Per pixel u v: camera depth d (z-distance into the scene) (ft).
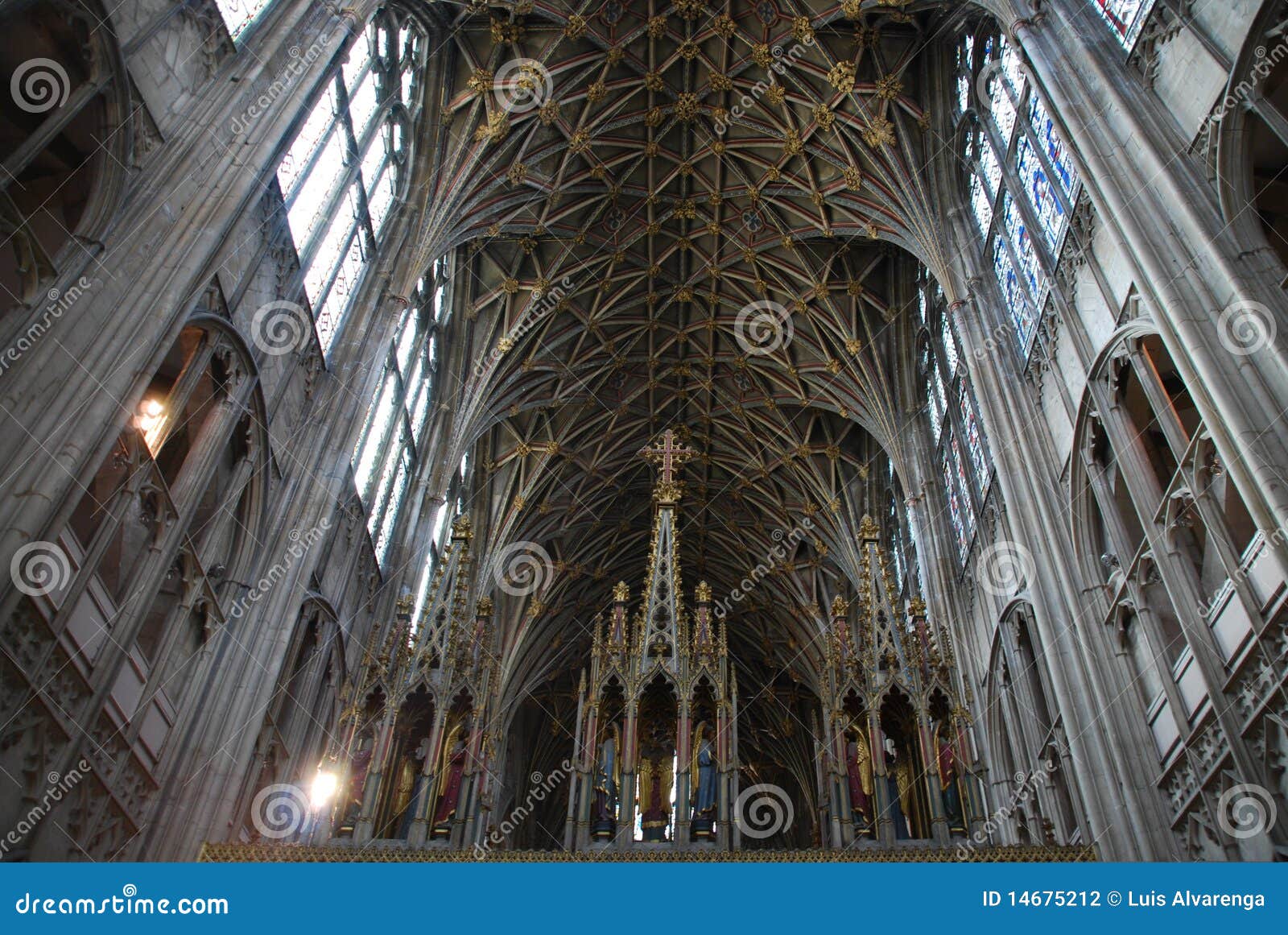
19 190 40.63
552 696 137.80
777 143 90.53
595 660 51.90
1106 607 52.90
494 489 113.60
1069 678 52.49
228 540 54.90
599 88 87.35
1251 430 35.35
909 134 80.74
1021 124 64.95
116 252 40.45
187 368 48.47
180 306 40.91
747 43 85.35
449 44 81.41
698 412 117.50
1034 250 61.46
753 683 140.46
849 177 85.25
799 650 127.85
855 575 108.78
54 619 38.32
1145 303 41.65
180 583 50.19
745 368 110.73
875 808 46.34
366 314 70.38
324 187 64.69
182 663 50.55
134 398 38.24
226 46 49.19
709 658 51.39
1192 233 40.42
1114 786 48.26
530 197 90.89
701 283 105.50
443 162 80.53
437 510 90.48
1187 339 38.37
